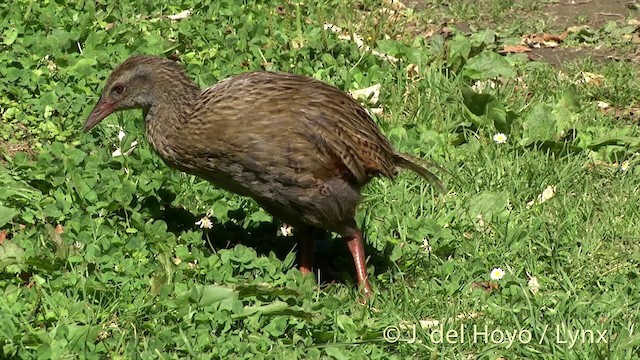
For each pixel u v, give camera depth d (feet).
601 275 36.06
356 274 35.50
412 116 44.83
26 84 43.50
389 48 49.96
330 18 52.85
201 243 35.53
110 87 34.68
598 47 53.72
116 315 31.76
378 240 37.29
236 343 30.73
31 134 41.27
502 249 37.04
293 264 35.96
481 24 55.62
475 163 41.98
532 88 48.34
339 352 31.12
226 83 33.88
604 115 46.68
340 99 34.14
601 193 40.98
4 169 38.58
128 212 36.91
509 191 40.52
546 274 36.27
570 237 37.78
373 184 40.27
